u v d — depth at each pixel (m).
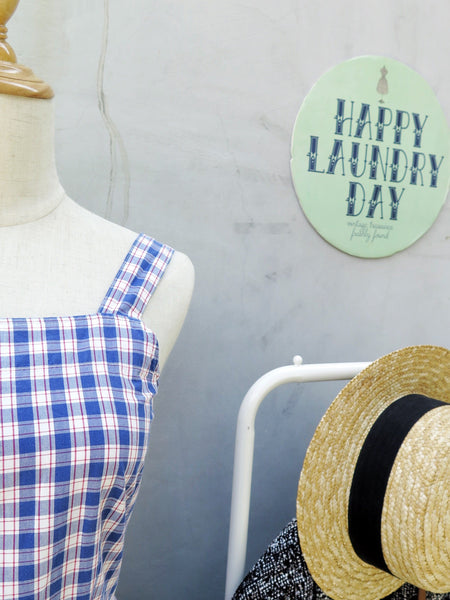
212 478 1.14
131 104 1.00
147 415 0.66
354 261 1.19
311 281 1.16
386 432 0.83
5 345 0.60
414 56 1.19
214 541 1.16
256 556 1.19
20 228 0.68
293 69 1.09
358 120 1.15
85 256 0.69
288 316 1.15
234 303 1.11
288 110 1.10
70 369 0.62
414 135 1.20
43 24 0.93
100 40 0.96
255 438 1.16
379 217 1.19
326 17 1.10
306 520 0.82
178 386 1.09
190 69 1.02
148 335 0.67
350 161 1.15
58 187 0.72
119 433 0.62
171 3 1.00
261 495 1.18
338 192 1.15
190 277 0.75
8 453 0.57
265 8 1.06
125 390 0.64
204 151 1.05
